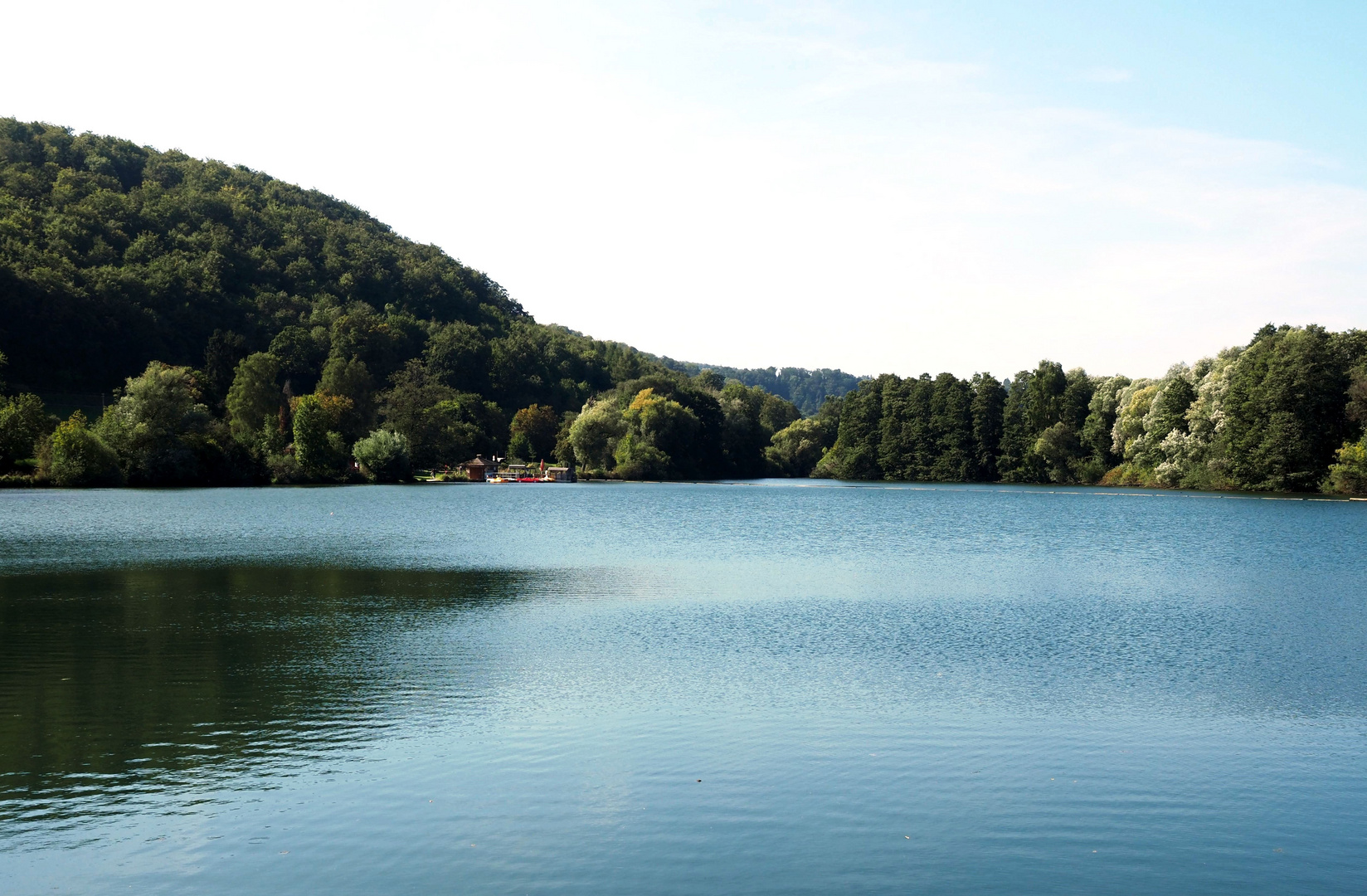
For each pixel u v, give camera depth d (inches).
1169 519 3914.9
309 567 2235.5
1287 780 820.0
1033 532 3393.2
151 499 4739.2
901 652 1311.5
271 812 737.6
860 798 772.6
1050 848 685.9
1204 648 1344.7
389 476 6801.2
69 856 665.6
